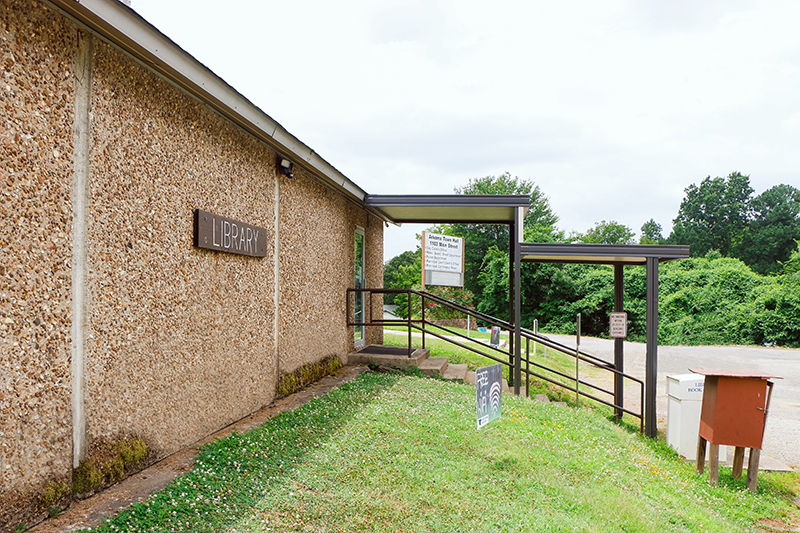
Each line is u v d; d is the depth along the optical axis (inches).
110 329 121.5
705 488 208.4
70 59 108.6
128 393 127.8
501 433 201.3
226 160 182.7
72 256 109.3
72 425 108.7
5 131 92.1
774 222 1881.2
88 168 114.4
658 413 355.9
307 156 234.2
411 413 209.9
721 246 1995.6
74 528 96.6
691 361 593.0
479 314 331.3
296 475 136.4
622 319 334.6
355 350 355.6
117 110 124.5
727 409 217.0
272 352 220.1
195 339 160.4
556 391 365.7
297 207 250.5
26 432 96.0
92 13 103.6
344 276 329.4
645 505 154.9
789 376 500.4
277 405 214.2
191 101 159.5
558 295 1059.3
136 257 131.6
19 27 95.2
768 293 802.8
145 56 125.8
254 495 121.6
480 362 407.2
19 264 94.9
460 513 124.9
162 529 98.4
